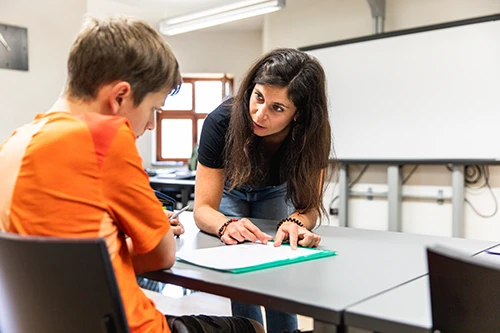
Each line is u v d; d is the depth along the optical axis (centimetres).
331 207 490
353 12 481
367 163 455
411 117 429
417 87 424
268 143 165
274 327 173
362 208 477
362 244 132
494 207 403
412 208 448
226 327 108
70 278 67
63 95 91
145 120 97
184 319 104
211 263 103
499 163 385
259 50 667
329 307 75
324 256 115
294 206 167
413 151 429
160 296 326
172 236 100
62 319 71
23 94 399
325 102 156
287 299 79
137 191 85
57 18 420
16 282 73
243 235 130
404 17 450
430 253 65
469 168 414
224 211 187
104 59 87
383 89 443
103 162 81
